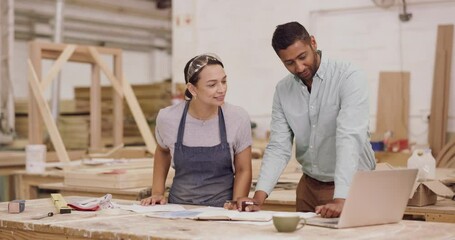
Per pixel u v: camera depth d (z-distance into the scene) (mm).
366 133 3020
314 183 3512
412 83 6586
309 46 3012
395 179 2615
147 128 6234
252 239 2318
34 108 5762
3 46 7949
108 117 8547
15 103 8844
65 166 5297
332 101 3154
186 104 3516
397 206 2668
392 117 6656
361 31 6855
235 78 7715
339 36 6996
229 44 7738
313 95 3201
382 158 5969
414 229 2535
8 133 7840
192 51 7961
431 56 6477
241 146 3502
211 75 3217
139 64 12109
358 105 3033
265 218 2719
